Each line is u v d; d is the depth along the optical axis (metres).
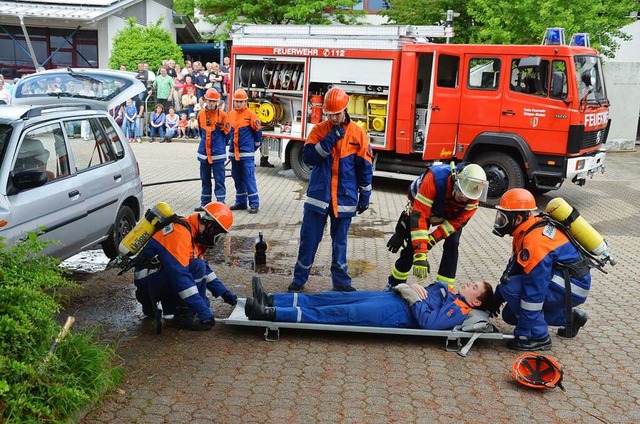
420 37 12.38
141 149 17.64
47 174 5.98
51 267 4.21
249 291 6.61
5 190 5.44
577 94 10.91
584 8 17.34
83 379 4.14
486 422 4.15
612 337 5.64
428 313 5.24
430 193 5.62
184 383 4.54
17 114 6.00
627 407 4.41
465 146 11.84
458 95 11.74
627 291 6.98
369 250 8.50
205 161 10.10
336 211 6.25
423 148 11.88
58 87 7.69
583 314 5.49
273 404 4.29
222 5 22.98
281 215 10.33
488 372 4.87
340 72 12.57
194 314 5.45
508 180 11.59
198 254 5.49
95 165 6.82
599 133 11.89
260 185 12.97
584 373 4.90
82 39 22.86
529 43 17.56
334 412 4.21
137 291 5.43
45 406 3.59
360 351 5.17
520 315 5.23
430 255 8.34
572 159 11.12
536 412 4.30
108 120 7.31
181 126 19.59
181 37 28.91
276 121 13.69
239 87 13.93
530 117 11.21
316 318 5.29
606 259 5.30
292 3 22.55
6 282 3.78
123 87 7.59
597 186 14.12
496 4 17.53
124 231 7.32
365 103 12.48
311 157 6.16
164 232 5.19
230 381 4.59
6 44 22.67
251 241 8.66
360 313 5.25
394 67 11.93
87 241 6.55
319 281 7.02
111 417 4.05
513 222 5.17
